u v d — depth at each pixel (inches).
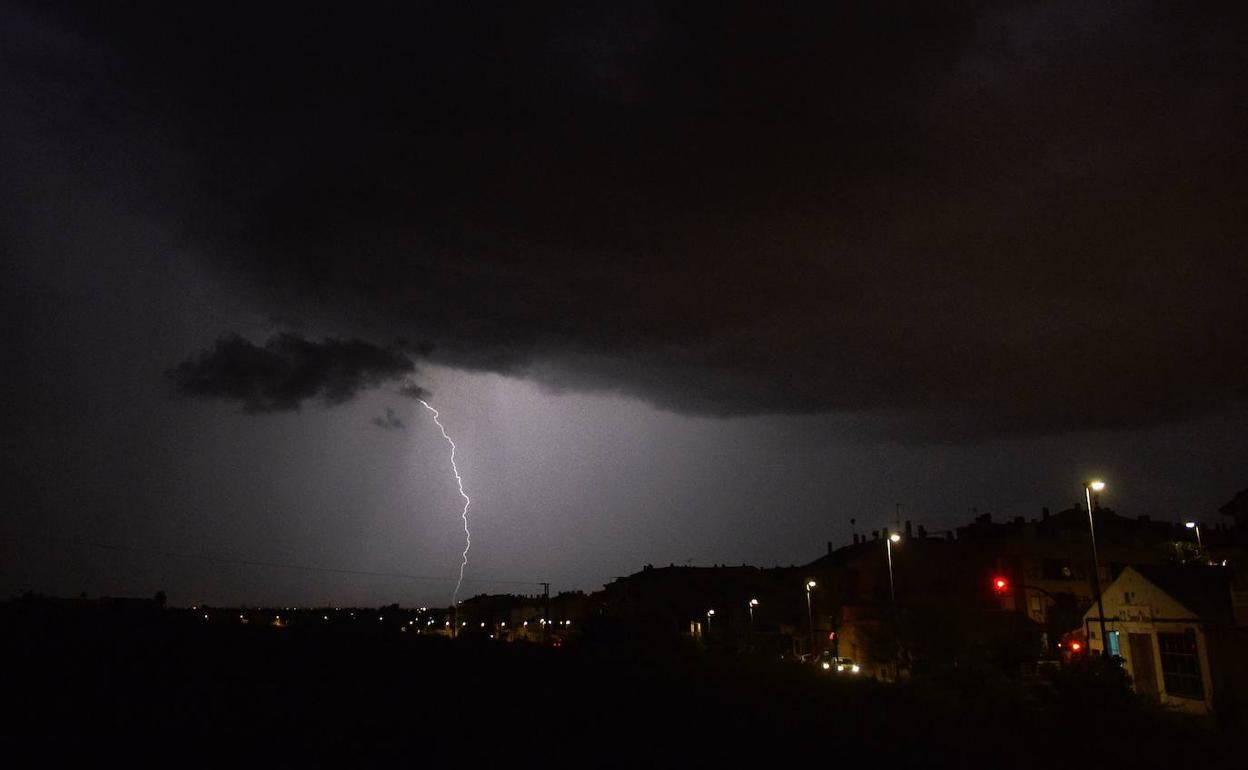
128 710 842.8
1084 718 776.9
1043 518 3068.4
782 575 3789.4
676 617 3580.2
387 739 755.4
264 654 1352.1
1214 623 1245.1
